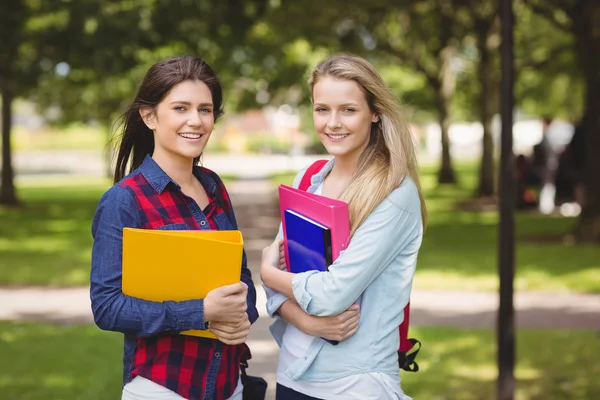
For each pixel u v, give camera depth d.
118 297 2.76
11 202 24.97
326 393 3.05
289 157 57.16
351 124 3.07
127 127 3.11
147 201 2.89
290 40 22.05
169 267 2.72
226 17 15.69
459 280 11.07
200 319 2.73
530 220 19.00
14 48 17.12
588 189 15.16
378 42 25.14
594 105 15.09
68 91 32.31
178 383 2.83
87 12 15.80
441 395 6.13
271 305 3.10
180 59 3.00
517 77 26.70
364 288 2.94
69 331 8.15
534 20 24.59
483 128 24.61
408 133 3.11
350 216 2.99
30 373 6.59
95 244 2.85
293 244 3.08
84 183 38.66
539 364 7.00
